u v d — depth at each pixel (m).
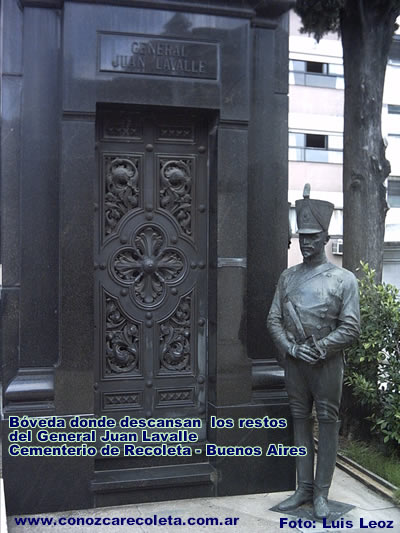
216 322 3.93
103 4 3.65
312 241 3.55
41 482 3.63
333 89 11.36
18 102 3.67
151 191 4.01
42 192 3.69
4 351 3.70
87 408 3.69
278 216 4.12
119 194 3.95
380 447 4.70
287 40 4.11
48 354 3.72
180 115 4.00
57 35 3.68
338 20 6.53
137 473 3.86
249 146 4.04
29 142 3.67
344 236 6.25
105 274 3.93
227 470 3.94
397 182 11.95
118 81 3.68
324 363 3.48
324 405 3.53
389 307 4.55
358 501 3.93
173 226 4.05
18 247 3.70
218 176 3.89
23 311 3.68
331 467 3.60
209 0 3.82
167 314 4.05
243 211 3.94
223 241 3.91
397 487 4.04
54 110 3.69
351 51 6.15
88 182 3.67
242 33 3.90
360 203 6.07
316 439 5.29
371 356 4.54
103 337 3.94
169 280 4.06
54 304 3.72
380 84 6.13
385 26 6.12
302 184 11.20
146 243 4.01
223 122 3.89
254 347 4.09
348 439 5.10
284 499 3.88
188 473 3.87
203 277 4.11
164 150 4.03
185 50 3.80
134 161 3.98
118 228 3.95
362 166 6.06
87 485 3.70
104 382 3.95
